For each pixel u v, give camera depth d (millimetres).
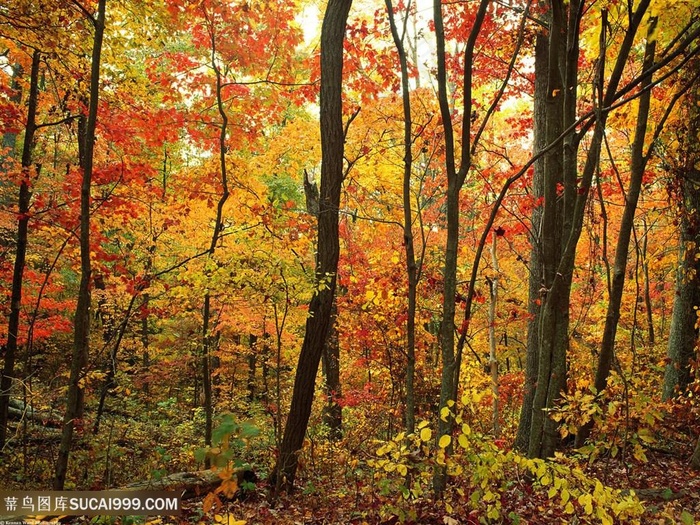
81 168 7883
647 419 4820
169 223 9273
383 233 11047
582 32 7215
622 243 7875
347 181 10742
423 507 4617
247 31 8430
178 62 8812
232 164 9242
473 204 10875
